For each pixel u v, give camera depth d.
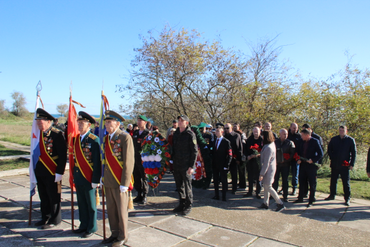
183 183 4.85
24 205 5.23
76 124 4.12
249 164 6.50
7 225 4.20
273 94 10.34
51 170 4.06
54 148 4.08
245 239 3.67
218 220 4.38
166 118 13.18
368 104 9.06
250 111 10.65
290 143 6.02
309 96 9.86
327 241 3.61
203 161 7.07
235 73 11.12
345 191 5.77
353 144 5.72
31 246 3.46
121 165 3.54
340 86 9.97
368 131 8.90
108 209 3.61
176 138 4.82
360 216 5.04
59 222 4.22
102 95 3.76
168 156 5.27
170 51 11.38
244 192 6.93
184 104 12.34
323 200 6.09
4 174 7.94
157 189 6.87
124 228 3.52
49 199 4.21
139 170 5.34
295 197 6.41
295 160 6.46
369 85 9.45
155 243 3.52
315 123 9.72
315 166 5.68
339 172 5.93
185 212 4.62
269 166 5.24
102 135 3.67
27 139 20.14
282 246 3.46
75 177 3.81
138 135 5.64
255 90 10.73
